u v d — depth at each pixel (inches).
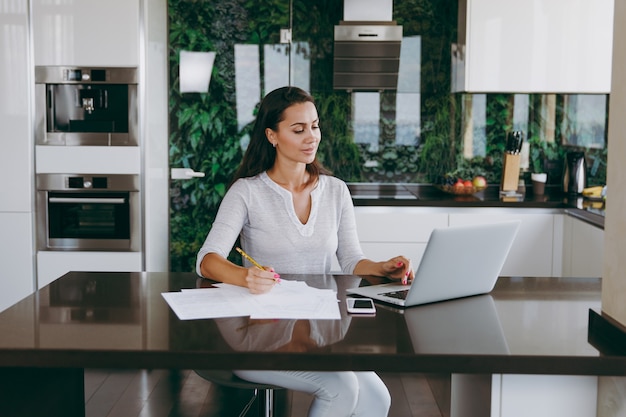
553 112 195.9
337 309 76.6
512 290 87.0
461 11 182.5
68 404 90.6
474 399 73.0
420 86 196.1
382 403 85.9
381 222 173.3
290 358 62.0
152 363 62.6
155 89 178.9
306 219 102.0
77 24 167.6
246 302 79.2
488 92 182.9
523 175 197.6
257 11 193.2
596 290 87.0
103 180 171.0
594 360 61.4
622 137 66.7
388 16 184.1
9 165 169.6
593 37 176.2
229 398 134.7
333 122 197.0
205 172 196.4
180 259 198.5
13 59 167.8
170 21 192.9
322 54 194.7
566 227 171.3
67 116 172.2
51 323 71.4
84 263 173.0
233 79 194.5
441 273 77.6
